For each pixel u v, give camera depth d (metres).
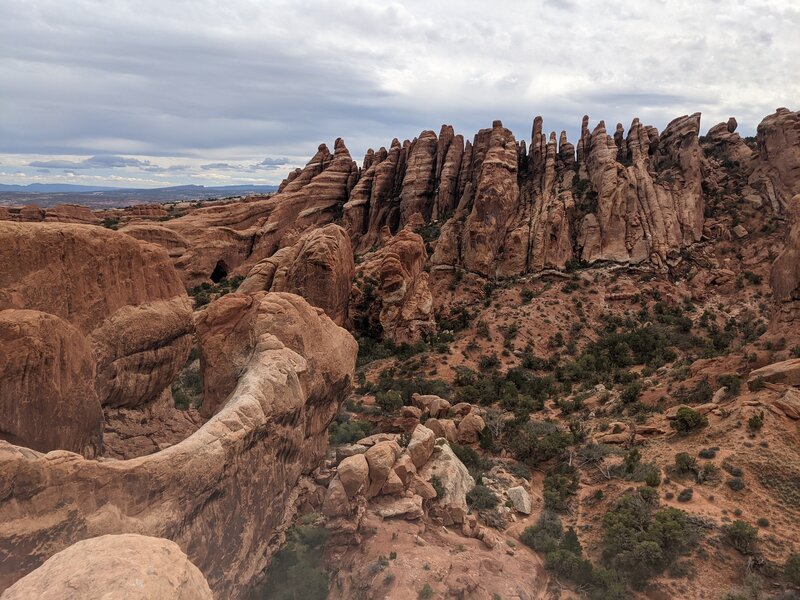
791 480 35.00
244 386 26.34
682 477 37.28
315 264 69.25
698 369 54.19
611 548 31.75
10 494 14.60
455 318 85.75
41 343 19.58
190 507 20.11
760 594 27.48
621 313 87.44
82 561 8.59
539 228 98.69
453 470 37.47
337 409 36.59
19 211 87.94
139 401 29.61
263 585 25.66
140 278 29.03
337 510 29.97
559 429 49.25
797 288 51.06
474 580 27.94
